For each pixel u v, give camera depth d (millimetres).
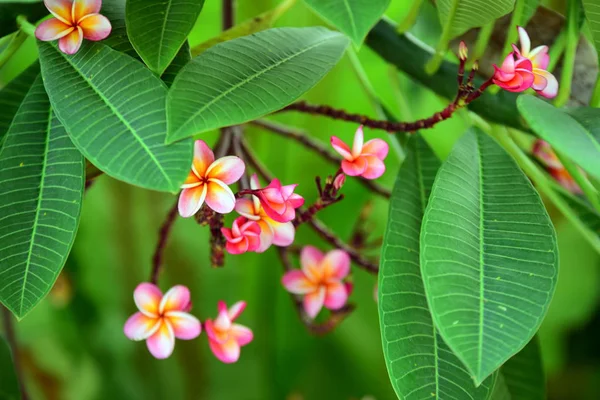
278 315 2332
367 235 1668
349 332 2395
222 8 1603
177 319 1410
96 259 2365
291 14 1815
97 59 1307
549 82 1361
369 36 1546
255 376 2389
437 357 1312
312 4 1248
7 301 1285
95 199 2285
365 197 2260
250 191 1331
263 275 2207
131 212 2305
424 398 1296
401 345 1313
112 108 1270
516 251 1297
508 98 1470
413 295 1341
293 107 1485
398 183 1422
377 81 2191
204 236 2391
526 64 1324
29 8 1401
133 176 1221
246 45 1325
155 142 1240
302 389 2428
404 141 1577
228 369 2406
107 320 2432
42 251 1293
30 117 1334
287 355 2406
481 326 1247
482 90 1351
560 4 1566
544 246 1299
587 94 1496
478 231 1311
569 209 1480
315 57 1344
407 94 1973
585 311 2449
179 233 2352
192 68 1285
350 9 1241
